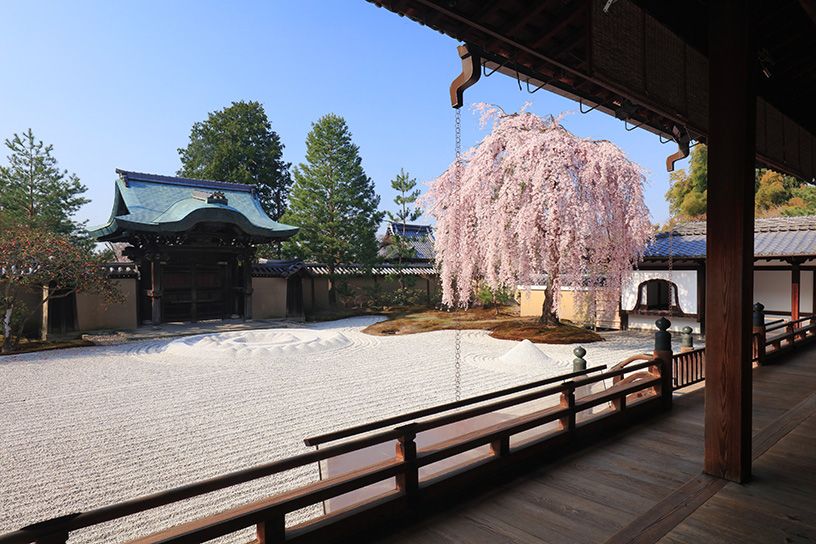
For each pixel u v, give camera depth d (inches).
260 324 812.0
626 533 105.8
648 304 715.4
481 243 629.0
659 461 147.9
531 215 573.3
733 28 122.6
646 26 116.0
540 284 869.2
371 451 200.7
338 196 999.6
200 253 840.3
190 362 499.5
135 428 281.9
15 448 249.8
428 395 356.5
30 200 875.4
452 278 696.4
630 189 601.9
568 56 109.3
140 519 172.7
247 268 859.4
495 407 138.6
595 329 719.1
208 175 1280.8
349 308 1064.2
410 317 902.4
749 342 131.0
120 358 524.4
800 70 171.6
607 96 143.9
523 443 149.4
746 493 124.0
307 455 98.2
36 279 572.1
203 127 1379.2
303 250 1013.8
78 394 364.5
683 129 175.0
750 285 130.0
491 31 97.3
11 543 62.6
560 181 561.6
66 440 261.9
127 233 759.1
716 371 133.9
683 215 1344.7
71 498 193.2
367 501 112.7
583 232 557.0
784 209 1116.5
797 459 147.5
